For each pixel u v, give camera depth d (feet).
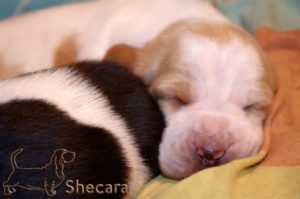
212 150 1.30
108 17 1.66
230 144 1.32
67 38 1.68
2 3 1.89
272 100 1.44
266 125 1.42
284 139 1.38
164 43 1.48
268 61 1.49
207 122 1.34
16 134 1.18
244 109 1.40
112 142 1.26
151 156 1.33
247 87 1.39
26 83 1.29
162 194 1.25
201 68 1.39
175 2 1.65
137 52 1.53
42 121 1.21
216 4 1.90
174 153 1.33
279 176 1.27
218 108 1.37
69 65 1.38
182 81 1.40
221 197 1.20
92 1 1.82
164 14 1.63
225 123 1.34
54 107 1.24
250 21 1.88
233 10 1.89
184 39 1.44
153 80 1.46
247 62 1.40
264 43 1.79
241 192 1.24
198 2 1.64
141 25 1.63
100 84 1.34
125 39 1.62
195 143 1.31
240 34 1.45
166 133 1.37
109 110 1.30
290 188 1.24
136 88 1.38
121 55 1.53
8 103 1.23
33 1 1.89
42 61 1.67
